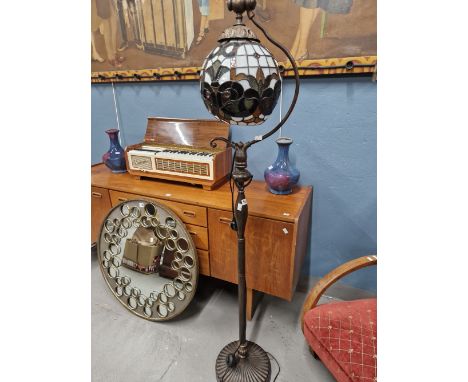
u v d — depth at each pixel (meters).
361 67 1.16
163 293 1.45
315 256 1.58
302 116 1.34
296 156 1.42
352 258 1.50
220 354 1.29
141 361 1.32
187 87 1.55
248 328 1.47
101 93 1.82
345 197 1.41
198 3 1.35
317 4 1.15
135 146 1.53
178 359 1.32
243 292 1.09
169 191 1.36
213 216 1.23
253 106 0.75
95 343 1.40
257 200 1.26
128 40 1.58
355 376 0.92
